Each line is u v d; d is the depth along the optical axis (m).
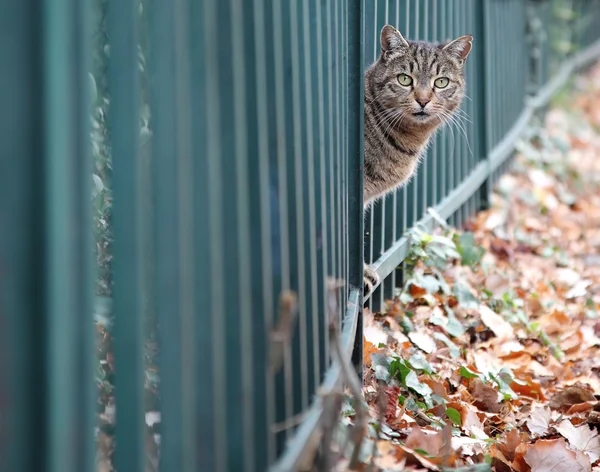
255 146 2.78
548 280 7.63
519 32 12.10
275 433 2.91
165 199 2.23
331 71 4.00
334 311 3.18
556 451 4.25
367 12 6.01
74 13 1.89
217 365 2.41
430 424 4.46
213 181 2.38
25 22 1.82
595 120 15.91
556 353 6.01
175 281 2.24
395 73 5.90
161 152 2.23
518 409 5.06
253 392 2.77
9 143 1.82
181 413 2.26
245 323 2.61
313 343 3.40
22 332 1.86
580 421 4.95
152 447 3.04
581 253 8.70
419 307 5.94
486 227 8.37
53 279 1.83
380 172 5.71
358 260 4.77
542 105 13.60
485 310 6.16
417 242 6.11
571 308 7.02
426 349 5.25
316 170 3.64
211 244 2.38
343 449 3.17
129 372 2.20
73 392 1.91
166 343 2.25
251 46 2.77
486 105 9.09
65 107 1.84
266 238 2.81
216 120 2.45
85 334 1.96
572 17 16.97
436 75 6.03
